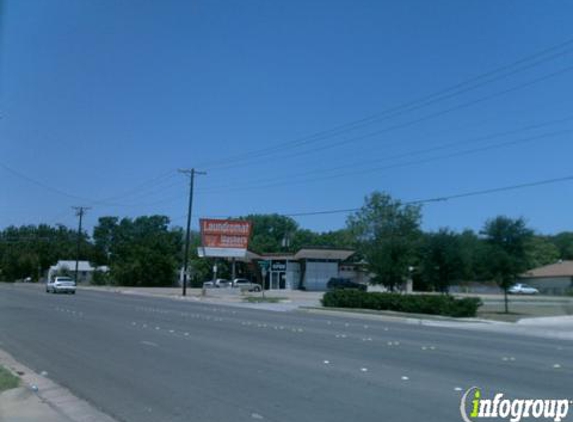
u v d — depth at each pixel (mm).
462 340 21938
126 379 12438
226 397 10734
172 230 127438
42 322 25797
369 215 87625
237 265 98250
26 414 9203
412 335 23438
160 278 91500
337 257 83812
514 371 14102
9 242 139875
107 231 160125
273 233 141625
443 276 44594
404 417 9312
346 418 9242
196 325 25375
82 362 14688
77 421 9164
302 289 82812
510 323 31234
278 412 9625
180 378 12555
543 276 97812
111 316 29812
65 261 124062
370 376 12914
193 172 64875
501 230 41750
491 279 43375
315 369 13781
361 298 40969
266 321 29000
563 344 22078
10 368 13617
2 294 53938
